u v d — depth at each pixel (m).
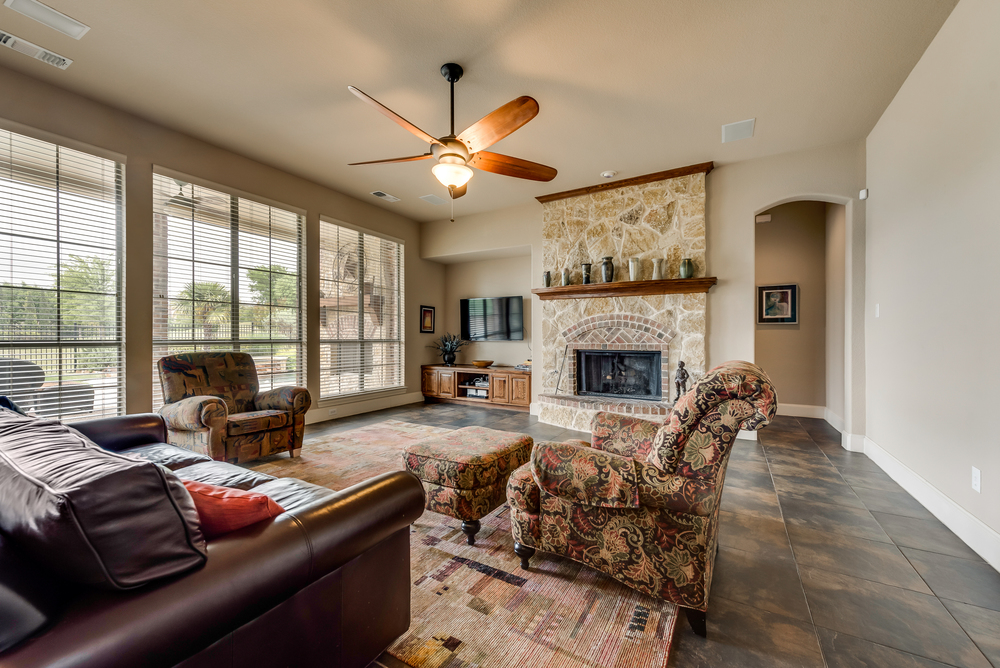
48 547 0.66
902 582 1.76
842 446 3.87
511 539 2.15
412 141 3.75
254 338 4.20
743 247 4.16
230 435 3.00
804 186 3.89
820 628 1.49
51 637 0.60
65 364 2.97
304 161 4.18
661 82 2.85
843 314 4.34
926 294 2.54
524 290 6.34
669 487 1.44
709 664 1.32
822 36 2.41
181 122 3.40
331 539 1.04
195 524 0.82
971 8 2.07
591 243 4.91
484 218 5.91
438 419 5.08
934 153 2.44
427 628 1.49
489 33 2.40
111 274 3.19
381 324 5.81
